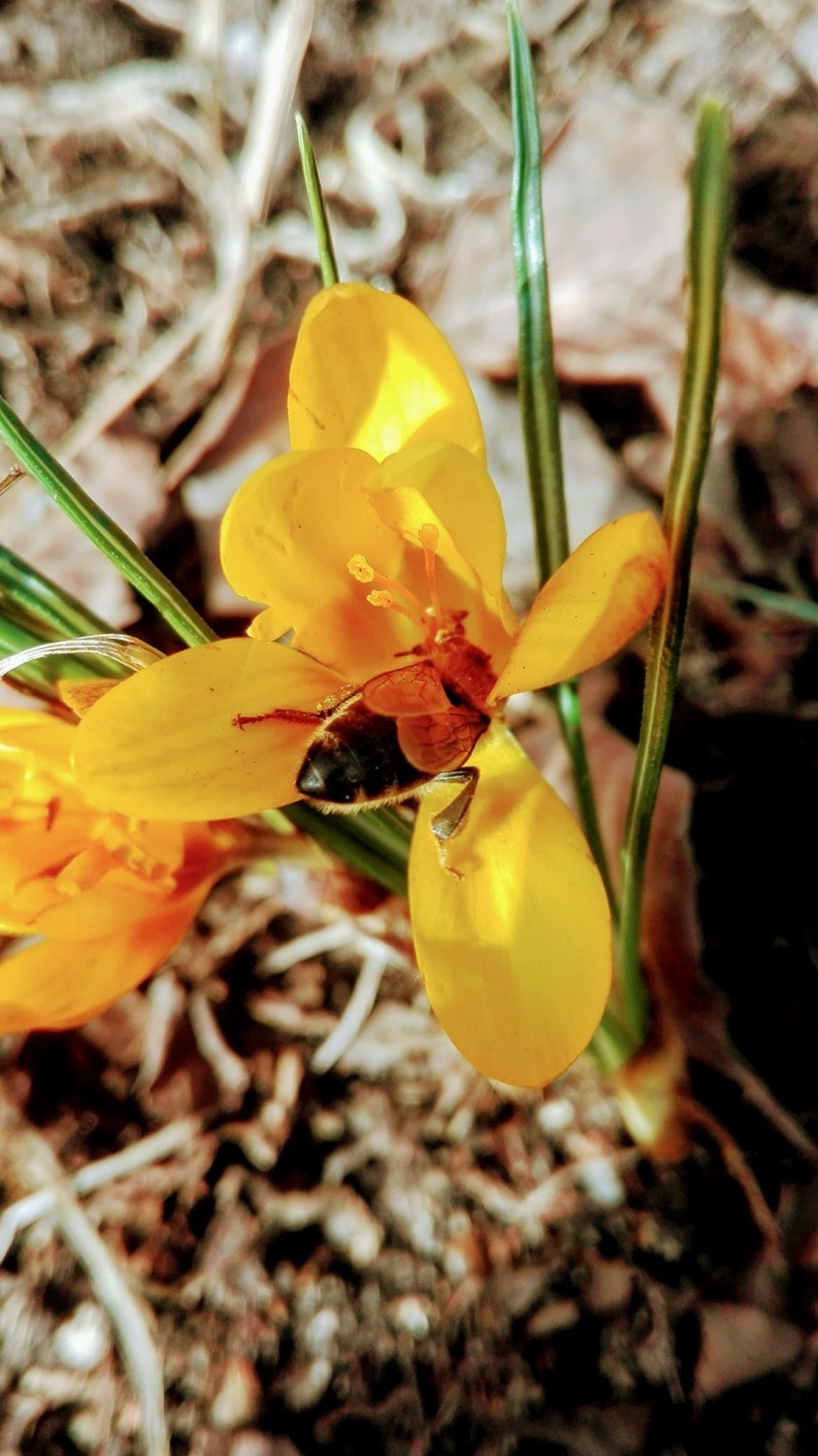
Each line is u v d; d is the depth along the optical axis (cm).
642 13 23
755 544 20
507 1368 16
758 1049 17
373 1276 17
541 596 12
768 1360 16
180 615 13
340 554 13
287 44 22
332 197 23
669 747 19
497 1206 17
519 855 12
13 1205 17
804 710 19
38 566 20
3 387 22
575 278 20
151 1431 16
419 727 13
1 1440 16
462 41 24
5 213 23
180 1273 17
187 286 23
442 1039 18
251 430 21
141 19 24
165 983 18
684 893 17
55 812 13
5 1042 18
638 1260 16
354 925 18
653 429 20
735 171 22
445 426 12
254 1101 18
